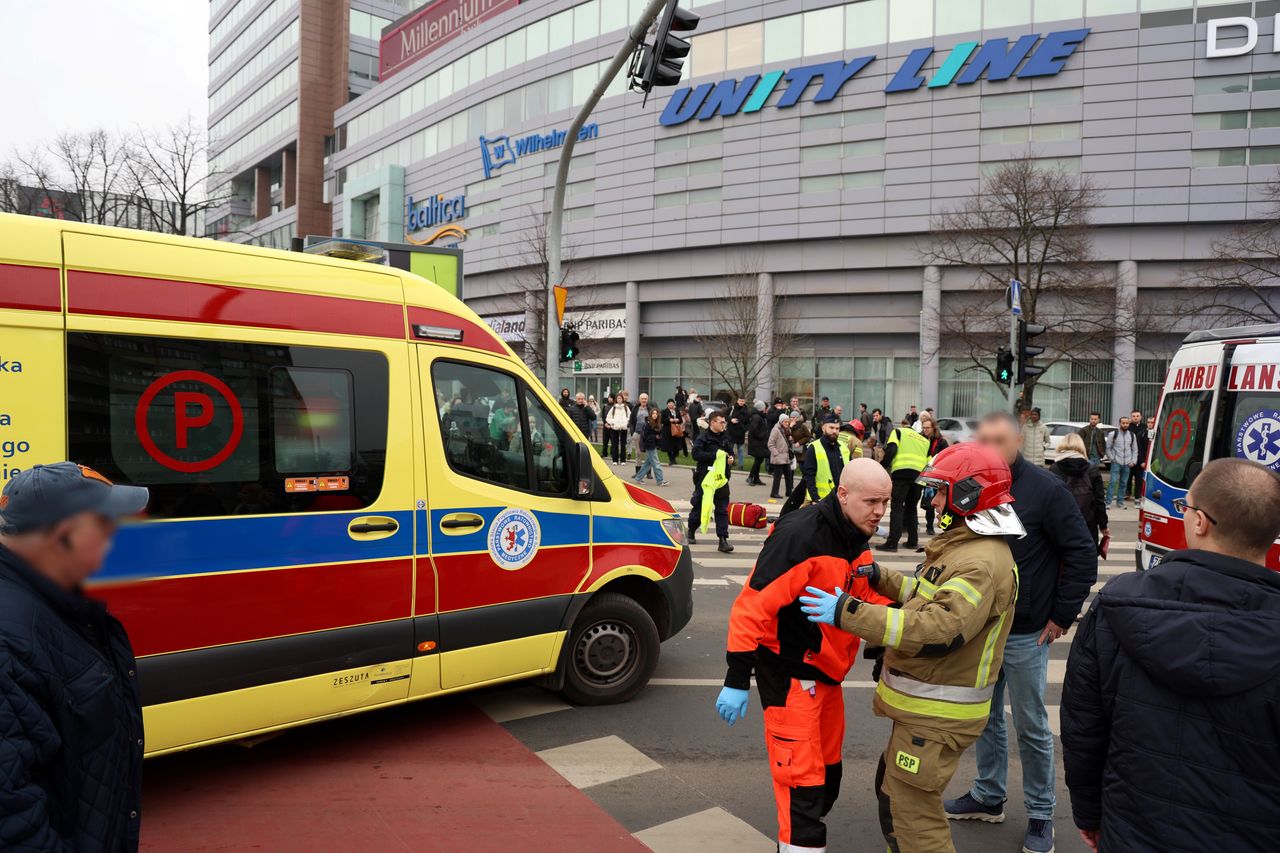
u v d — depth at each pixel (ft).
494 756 14.07
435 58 158.20
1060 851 11.66
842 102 111.86
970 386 108.06
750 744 14.85
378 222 172.65
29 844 5.10
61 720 5.58
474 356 14.70
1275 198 89.71
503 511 14.70
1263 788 5.38
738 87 117.50
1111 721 6.21
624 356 131.54
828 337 118.42
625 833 11.57
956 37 105.40
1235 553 5.92
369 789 12.73
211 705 11.41
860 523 9.42
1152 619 5.71
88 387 10.45
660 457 77.77
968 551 8.76
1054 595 11.48
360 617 12.85
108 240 10.84
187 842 10.98
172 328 11.18
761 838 11.50
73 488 5.77
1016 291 46.73
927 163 107.65
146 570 10.77
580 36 132.46
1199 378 20.74
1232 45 95.91
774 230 116.37
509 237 143.13
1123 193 99.91
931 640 8.24
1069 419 104.83
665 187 124.57
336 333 12.85
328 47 199.93
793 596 9.38
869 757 14.64
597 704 16.52
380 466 13.15
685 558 17.98
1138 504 55.98
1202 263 98.22
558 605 15.55
